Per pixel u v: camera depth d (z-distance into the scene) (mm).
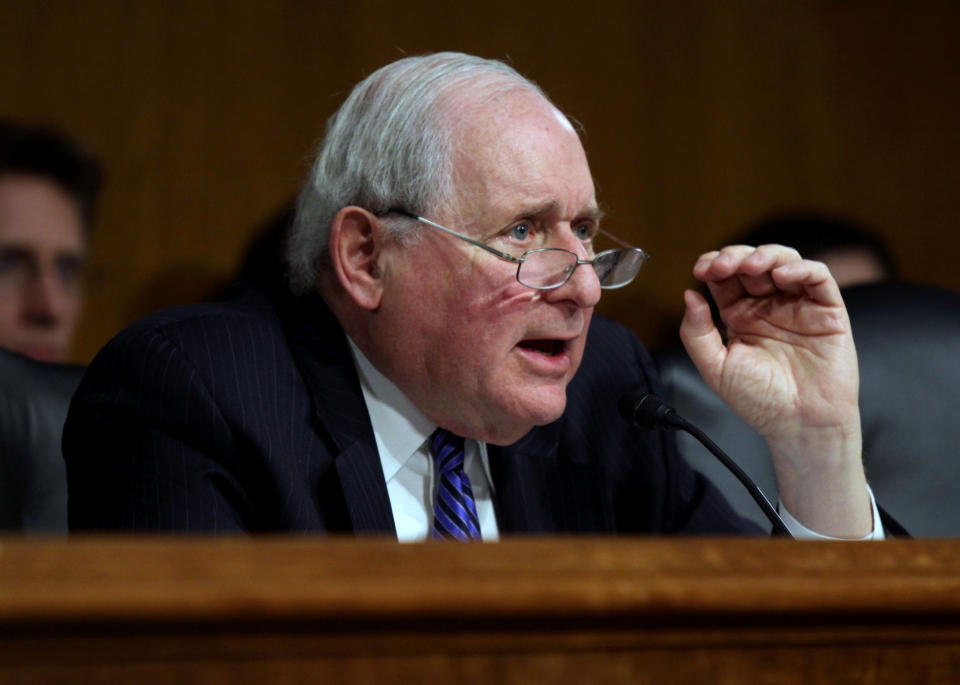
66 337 8594
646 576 2168
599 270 4461
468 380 4359
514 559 2137
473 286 4281
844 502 4684
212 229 10727
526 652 2143
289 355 4516
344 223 4469
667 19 12250
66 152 8594
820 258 8078
